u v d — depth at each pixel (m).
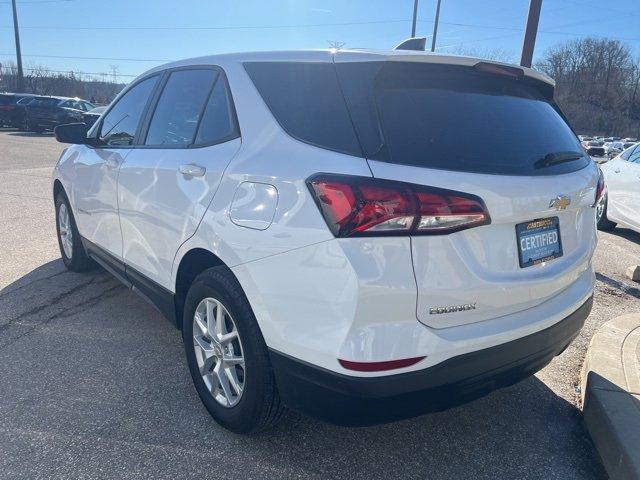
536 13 8.23
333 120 2.24
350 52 2.36
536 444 2.79
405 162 2.07
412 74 2.33
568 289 2.70
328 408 2.16
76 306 4.31
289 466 2.55
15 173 11.54
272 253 2.24
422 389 2.11
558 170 2.53
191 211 2.74
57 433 2.72
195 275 3.04
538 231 2.44
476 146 2.26
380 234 1.99
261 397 2.46
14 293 4.56
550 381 3.40
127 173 3.45
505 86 2.66
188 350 2.95
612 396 2.84
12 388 3.11
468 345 2.15
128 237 3.53
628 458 2.40
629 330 3.73
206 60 3.13
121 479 2.42
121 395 3.07
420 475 2.53
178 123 3.18
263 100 2.58
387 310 2.02
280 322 2.24
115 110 4.13
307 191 2.14
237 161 2.53
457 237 2.12
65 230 5.07
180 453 2.60
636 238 7.83
